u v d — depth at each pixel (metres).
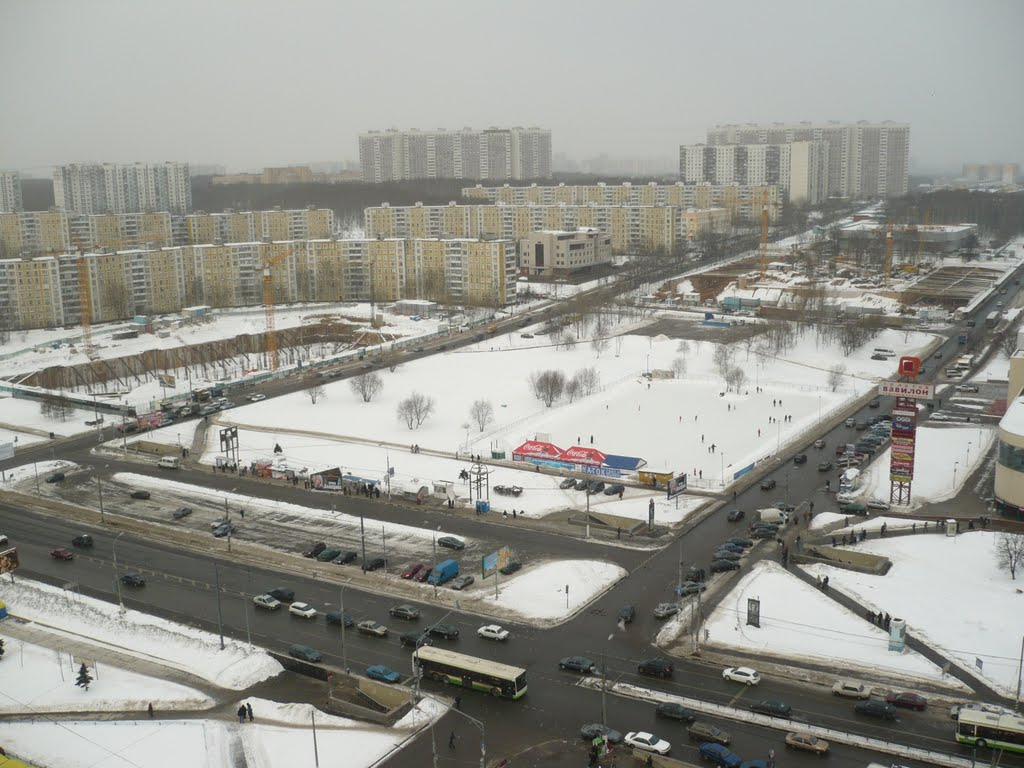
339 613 160.25
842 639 150.25
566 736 124.44
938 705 130.62
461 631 155.50
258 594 171.75
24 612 167.38
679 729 125.38
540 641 151.12
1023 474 198.00
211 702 137.00
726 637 151.50
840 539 191.62
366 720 130.62
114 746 126.00
